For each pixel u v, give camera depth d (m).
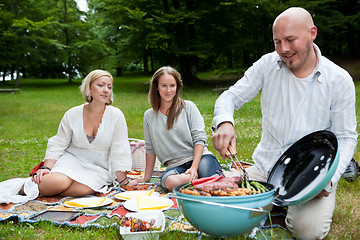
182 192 1.96
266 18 20.02
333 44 23.94
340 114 2.43
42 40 28.48
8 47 28.59
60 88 25.23
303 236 2.31
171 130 3.47
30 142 6.80
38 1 31.94
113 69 33.94
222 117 2.28
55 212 2.93
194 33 21.34
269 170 2.72
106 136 3.62
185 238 2.33
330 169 1.98
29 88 25.77
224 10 19.69
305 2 19.08
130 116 10.09
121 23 19.56
